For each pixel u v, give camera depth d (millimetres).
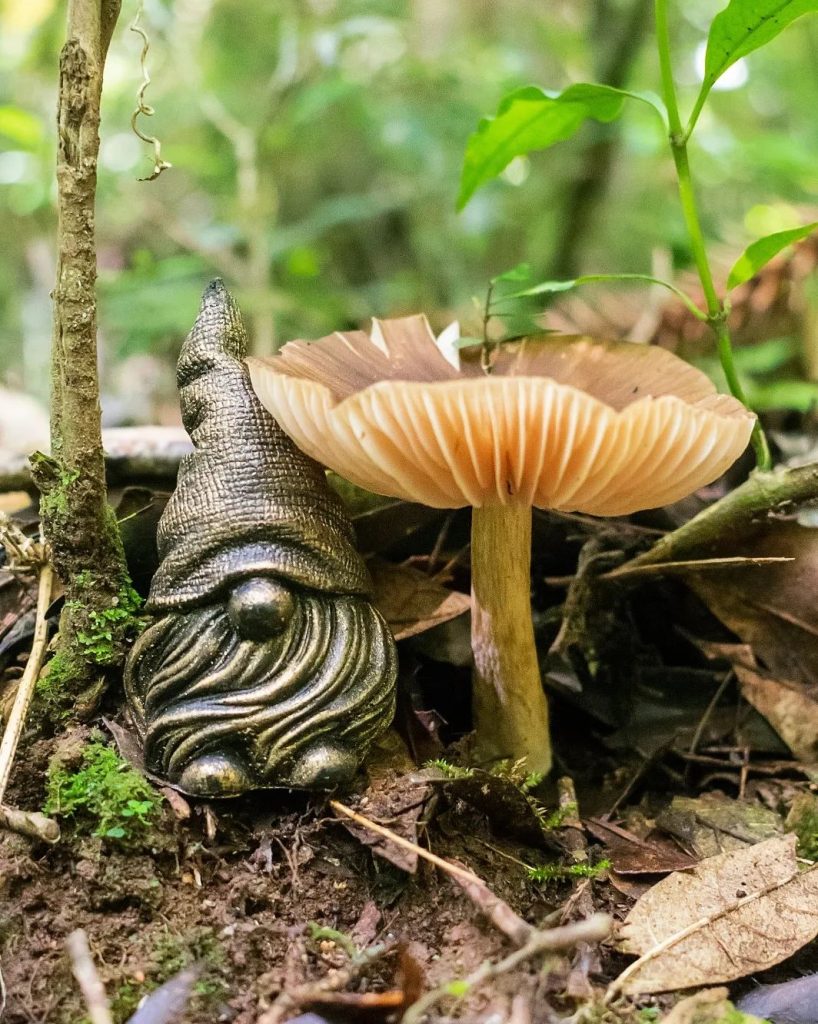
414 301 658
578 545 300
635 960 229
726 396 253
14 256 668
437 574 282
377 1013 209
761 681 285
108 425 443
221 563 235
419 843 234
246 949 222
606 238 674
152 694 236
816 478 267
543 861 244
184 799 234
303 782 231
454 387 218
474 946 222
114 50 580
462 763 258
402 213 734
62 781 234
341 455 236
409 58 604
